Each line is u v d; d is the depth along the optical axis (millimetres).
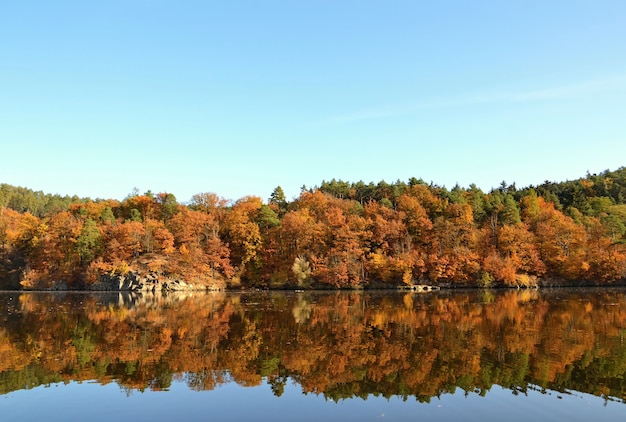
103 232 104688
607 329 37312
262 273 102188
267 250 102625
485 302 62156
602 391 21359
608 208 138375
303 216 108750
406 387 22297
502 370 25031
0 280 103375
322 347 31484
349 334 36312
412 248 101875
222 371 25516
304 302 65500
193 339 34844
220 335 36469
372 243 102938
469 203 125250
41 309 57125
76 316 49469
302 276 95125
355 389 22047
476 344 31688
